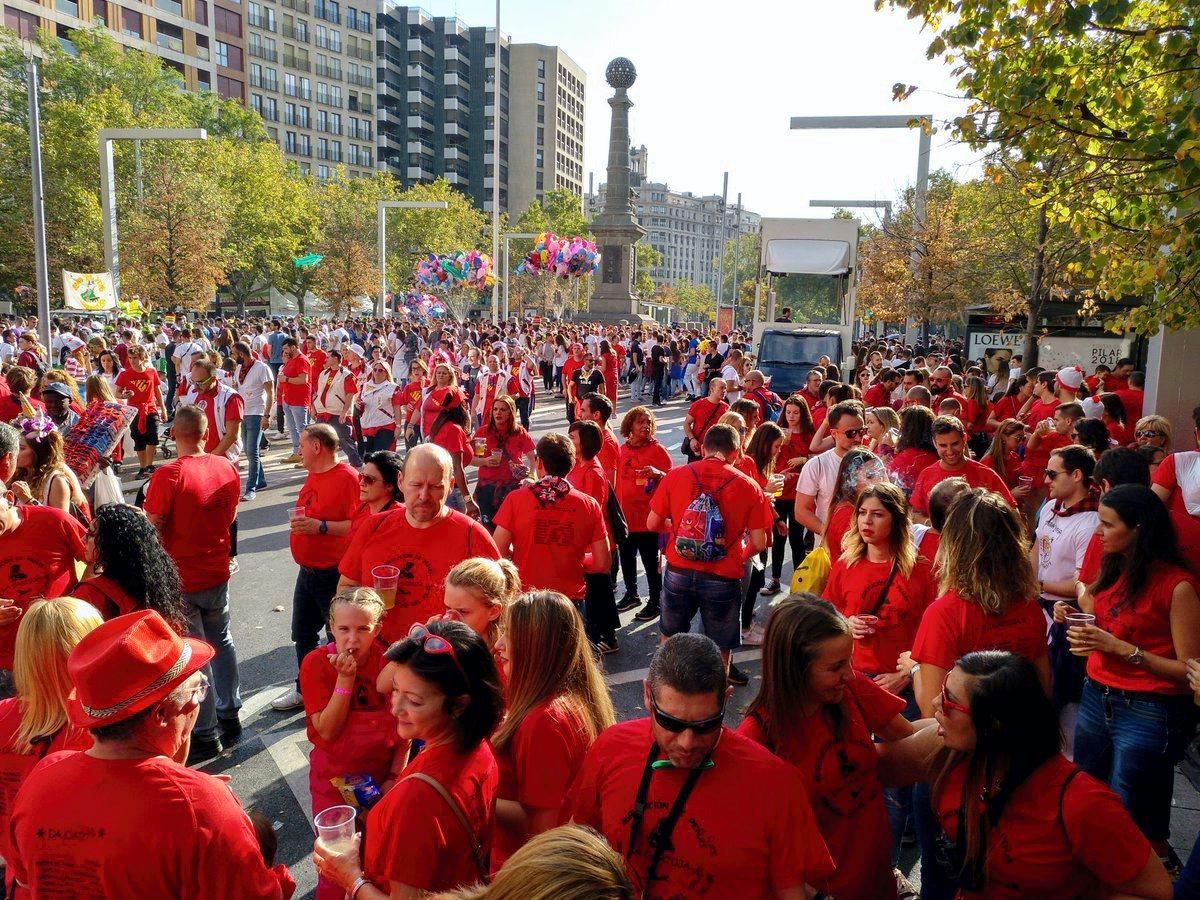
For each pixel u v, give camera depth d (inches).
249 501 465.7
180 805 83.7
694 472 211.0
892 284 1136.8
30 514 161.5
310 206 2187.5
